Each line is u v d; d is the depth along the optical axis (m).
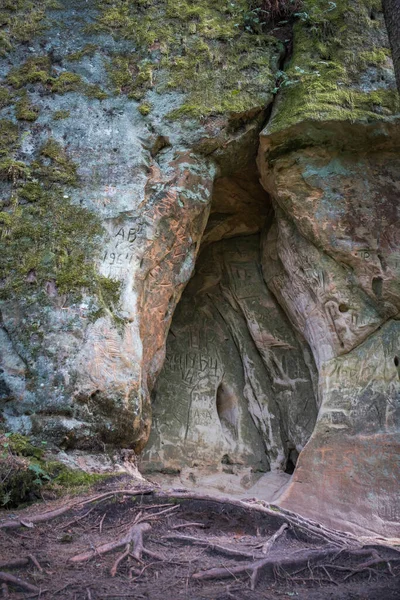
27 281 5.81
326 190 6.62
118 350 5.73
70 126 6.42
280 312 7.67
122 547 3.85
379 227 6.56
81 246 6.02
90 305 5.80
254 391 7.62
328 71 6.69
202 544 4.00
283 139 6.61
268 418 7.52
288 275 7.20
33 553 3.74
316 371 7.30
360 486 6.00
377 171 6.71
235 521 4.36
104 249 6.06
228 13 7.11
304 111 6.44
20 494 4.71
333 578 3.83
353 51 6.82
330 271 6.62
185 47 6.88
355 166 6.71
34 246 5.94
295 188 6.66
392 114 6.53
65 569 3.61
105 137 6.43
